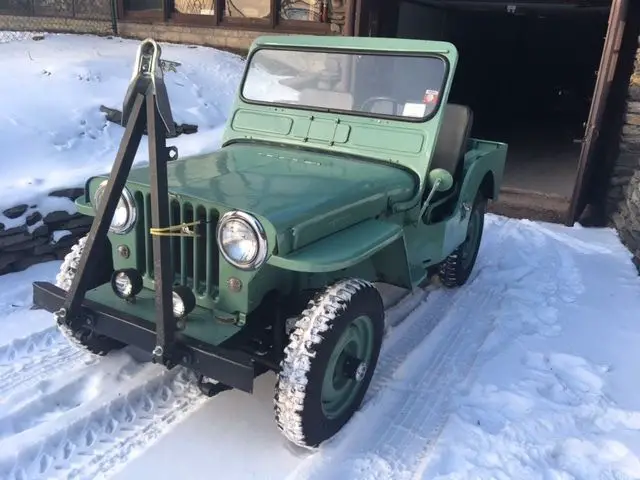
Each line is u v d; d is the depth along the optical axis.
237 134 3.68
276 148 3.48
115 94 6.30
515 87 15.12
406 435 2.80
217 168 2.97
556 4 9.88
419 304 4.19
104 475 2.46
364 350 2.86
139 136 2.41
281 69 3.63
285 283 2.70
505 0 9.65
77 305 2.59
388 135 3.32
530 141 10.64
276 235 2.30
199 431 2.75
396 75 3.36
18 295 3.85
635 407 3.11
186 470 2.51
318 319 2.47
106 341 3.20
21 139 5.07
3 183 4.44
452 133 3.89
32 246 4.18
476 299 4.33
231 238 2.37
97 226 2.50
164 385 3.06
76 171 4.78
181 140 5.77
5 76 6.25
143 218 2.74
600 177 6.39
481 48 13.30
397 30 8.21
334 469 2.54
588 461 2.69
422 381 3.23
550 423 2.92
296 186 2.75
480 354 3.54
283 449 2.67
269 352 2.78
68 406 2.91
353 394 2.84
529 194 7.04
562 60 14.91
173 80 7.09
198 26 9.45
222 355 2.30
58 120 5.51
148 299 2.74
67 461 2.52
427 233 3.51
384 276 3.20
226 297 2.54
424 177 3.24
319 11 8.58
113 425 2.75
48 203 4.27
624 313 4.21
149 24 9.83
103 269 3.10
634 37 5.99
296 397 2.40
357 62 3.45
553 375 3.36
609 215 6.16
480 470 2.57
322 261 2.33
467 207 3.98
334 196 2.68
